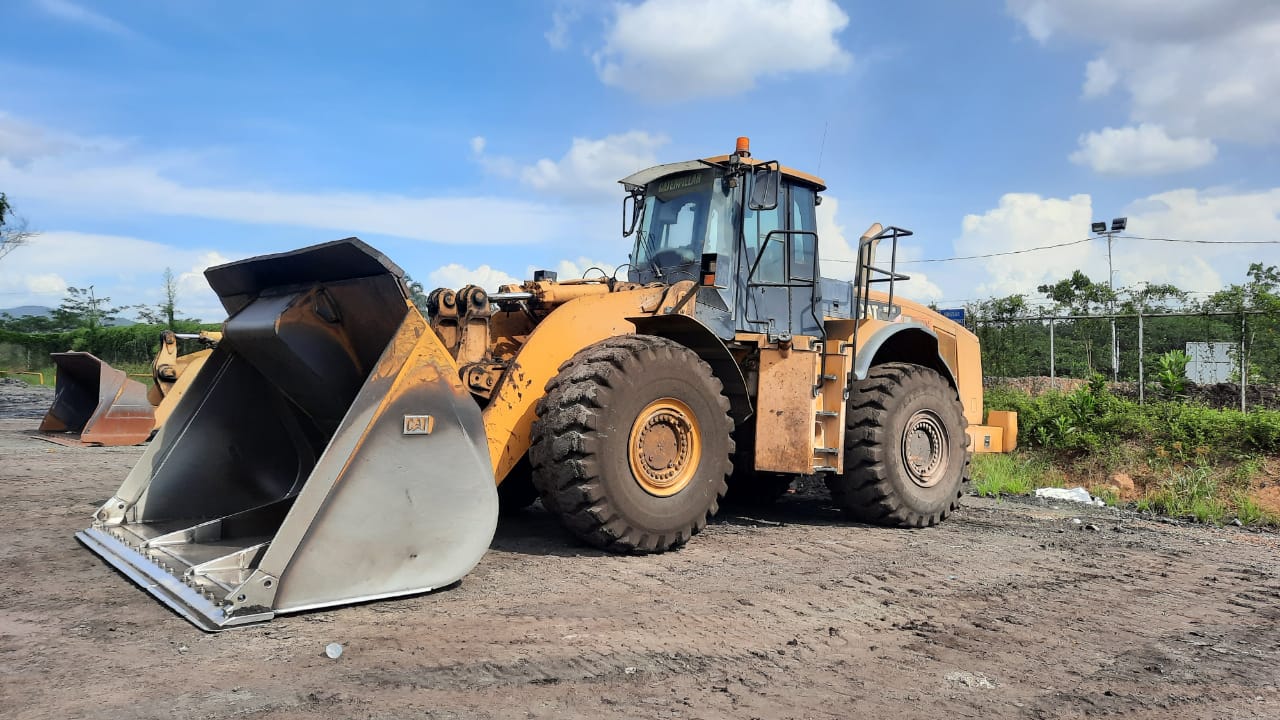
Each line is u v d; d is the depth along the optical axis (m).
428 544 3.69
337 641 3.02
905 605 3.99
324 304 4.40
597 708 2.54
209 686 2.56
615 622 3.44
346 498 3.46
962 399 7.95
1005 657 3.27
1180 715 2.77
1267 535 6.68
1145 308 18.11
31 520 5.26
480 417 3.89
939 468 6.58
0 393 22.39
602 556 4.69
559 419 4.51
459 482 3.79
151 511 4.70
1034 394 16.03
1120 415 10.12
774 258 6.28
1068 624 3.79
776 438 5.72
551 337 4.87
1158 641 3.59
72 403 11.53
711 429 5.05
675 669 2.94
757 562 4.76
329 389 4.48
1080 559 5.30
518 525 5.62
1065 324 19.39
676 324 5.19
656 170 6.11
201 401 4.89
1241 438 9.17
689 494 4.93
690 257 5.89
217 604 3.23
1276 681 3.14
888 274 6.42
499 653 2.98
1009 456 10.17
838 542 5.54
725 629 3.44
